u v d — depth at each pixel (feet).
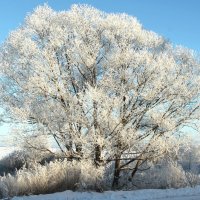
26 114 58.65
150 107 58.80
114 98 56.65
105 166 60.18
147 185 61.16
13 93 65.00
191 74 62.08
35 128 59.77
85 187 50.98
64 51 61.16
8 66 64.18
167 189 56.90
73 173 52.80
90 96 54.54
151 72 57.31
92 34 61.57
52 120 57.41
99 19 63.10
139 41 62.03
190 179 63.98
